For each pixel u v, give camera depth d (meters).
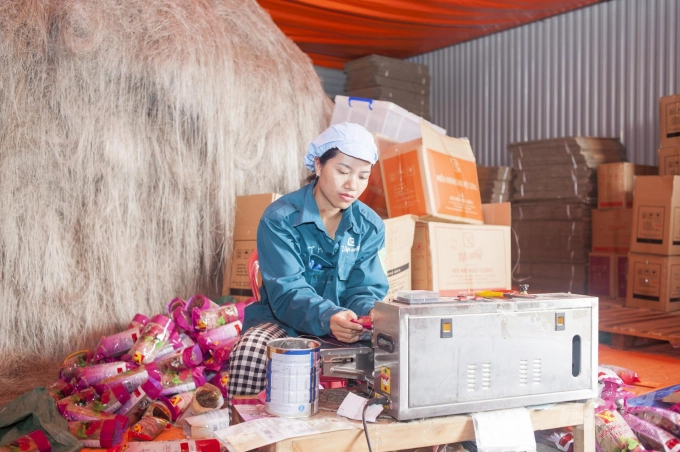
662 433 2.06
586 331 1.76
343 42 7.31
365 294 2.20
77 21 3.50
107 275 3.55
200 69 3.94
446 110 8.15
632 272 5.02
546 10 6.61
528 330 1.69
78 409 2.39
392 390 1.58
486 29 7.20
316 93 4.77
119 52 3.65
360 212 2.18
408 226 3.27
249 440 1.43
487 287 3.55
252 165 4.18
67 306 3.40
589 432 1.78
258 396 1.88
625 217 5.61
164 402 2.45
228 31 4.31
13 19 3.36
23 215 3.31
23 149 3.33
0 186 3.25
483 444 1.59
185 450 1.99
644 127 6.32
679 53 6.05
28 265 3.29
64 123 3.47
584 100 6.79
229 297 3.62
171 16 3.95
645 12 6.29
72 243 3.47
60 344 3.36
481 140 7.77
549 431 2.20
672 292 4.83
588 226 5.96
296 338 1.72
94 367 2.65
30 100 3.38
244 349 2.06
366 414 1.56
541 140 6.25
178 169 3.84
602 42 6.63
